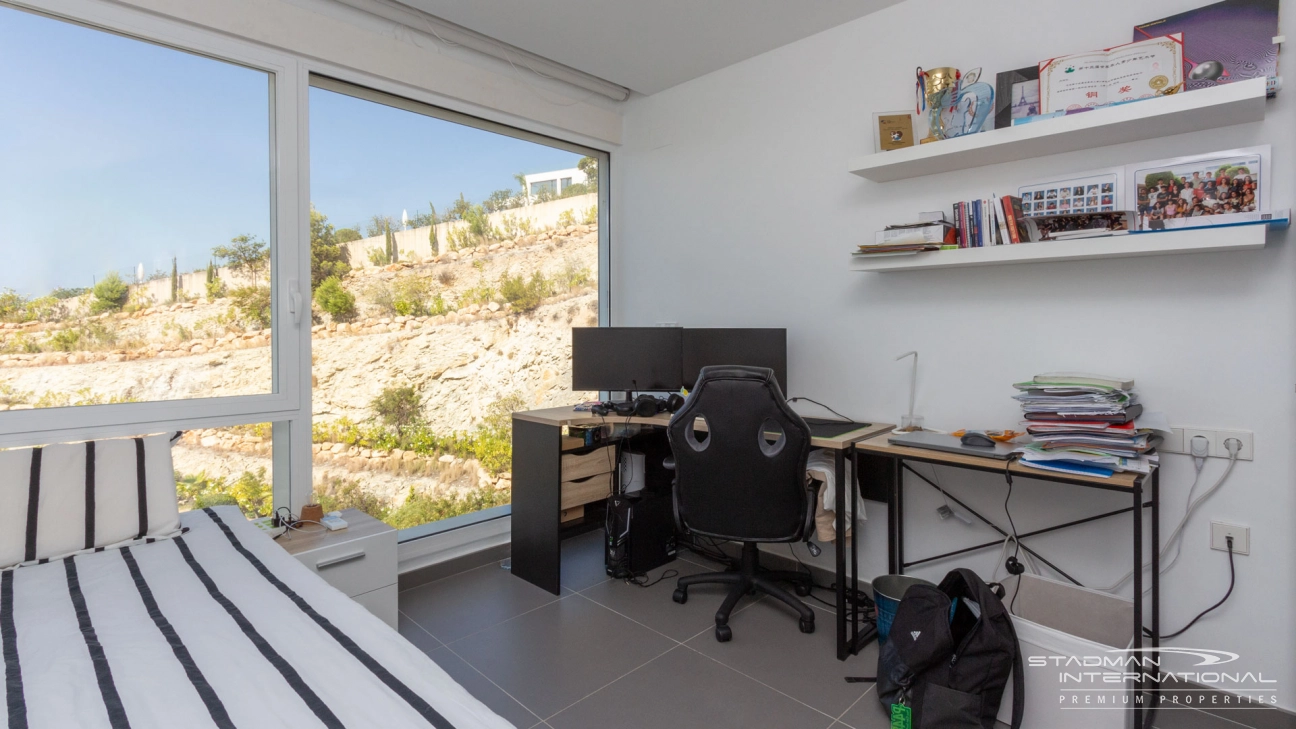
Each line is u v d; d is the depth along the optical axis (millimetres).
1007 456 1902
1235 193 1823
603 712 1898
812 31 2816
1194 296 1937
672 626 2453
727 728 1826
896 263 2359
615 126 3711
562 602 2668
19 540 1600
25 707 924
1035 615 2143
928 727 1718
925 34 2494
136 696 953
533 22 2734
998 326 2340
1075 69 1963
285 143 2428
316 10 2514
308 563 2033
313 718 890
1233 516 1892
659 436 3373
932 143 2215
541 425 2803
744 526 2352
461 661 2188
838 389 2809
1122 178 2018
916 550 2592
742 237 3154
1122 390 1888
